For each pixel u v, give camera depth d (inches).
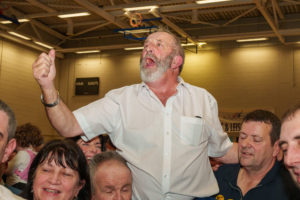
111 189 70.9
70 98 569.3
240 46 488.4
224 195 80.9
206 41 487.8
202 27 489.7
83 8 394.6
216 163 88.1
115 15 403.9
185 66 510.0
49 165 62.7
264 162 77.0
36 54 541.3
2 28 458.3
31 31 512.7
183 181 70.8
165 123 71.7
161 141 71.0
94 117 72.0
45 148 64.1
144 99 73.9
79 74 568.7
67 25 506.9
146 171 69.7
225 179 82.9
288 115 27.6
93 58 564.7
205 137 75.0
